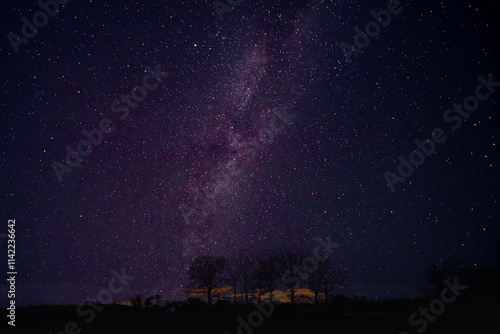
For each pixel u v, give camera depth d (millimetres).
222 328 9352
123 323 9633
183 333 9008
